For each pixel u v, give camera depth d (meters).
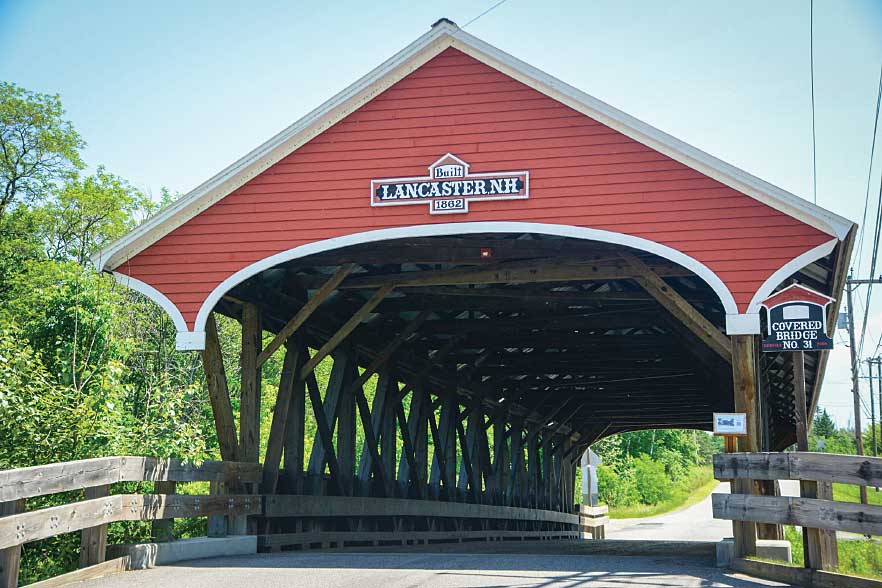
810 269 10.69
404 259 11.41
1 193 28.77
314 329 12.77
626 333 18.12
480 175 10.24
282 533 11.28
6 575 5.91
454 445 18.17
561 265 11.42
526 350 19.45
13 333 11.66
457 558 8.80
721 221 9.70
